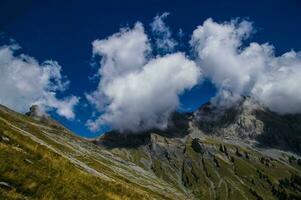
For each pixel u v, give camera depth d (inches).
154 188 4972.9
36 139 1872.5
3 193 558.6
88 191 877.8
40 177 745.0
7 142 908.6
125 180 3240.7
